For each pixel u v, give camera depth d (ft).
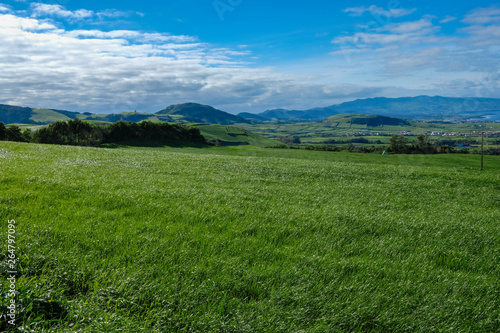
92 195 38.55
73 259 20.06
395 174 91.71
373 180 81.20
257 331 15.29
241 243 26.25
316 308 17.61
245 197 46.85
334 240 29.37
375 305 17.89
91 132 262.88
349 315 16.96
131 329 14.06
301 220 35.42
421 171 99.19
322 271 21.75
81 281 18.28
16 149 84.33
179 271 20.11
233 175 71.36
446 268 25.16
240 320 15.76
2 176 43.80
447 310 18.29
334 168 95.50
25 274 17.89
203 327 15.08
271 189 57.31
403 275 22.29
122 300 16.29
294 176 78.74
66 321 14.23
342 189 64.28
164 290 17.62
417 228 35.96
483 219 45.34
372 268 23.02
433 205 56.29
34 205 32.12
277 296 18.11
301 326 15.99
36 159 66.54
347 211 42.27
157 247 23.31
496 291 20.93
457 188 77.05
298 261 23.30
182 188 48.47
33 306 14.62
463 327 17.16
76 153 86.02
